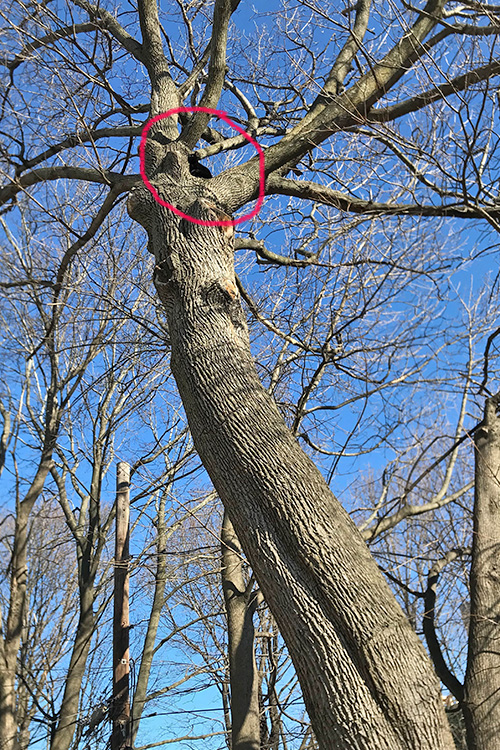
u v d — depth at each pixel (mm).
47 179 7016
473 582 5359
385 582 3156
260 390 3742
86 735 8344
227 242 4535
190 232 4461
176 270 4332
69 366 11359
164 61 6277
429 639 6609
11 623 9469
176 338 4137
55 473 11430
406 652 2945
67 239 9703
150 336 9227
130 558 8984
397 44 5609
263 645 10805
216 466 3561
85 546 10688
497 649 5000
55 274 8281
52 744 8969
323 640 2992
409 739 2789
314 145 5457
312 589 3115
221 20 5230
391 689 2857
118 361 8867
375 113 5734
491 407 6254
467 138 5141
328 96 5559
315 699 2971
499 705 4805
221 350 3900
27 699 11164
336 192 5961
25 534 10227
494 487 5738
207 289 4180
